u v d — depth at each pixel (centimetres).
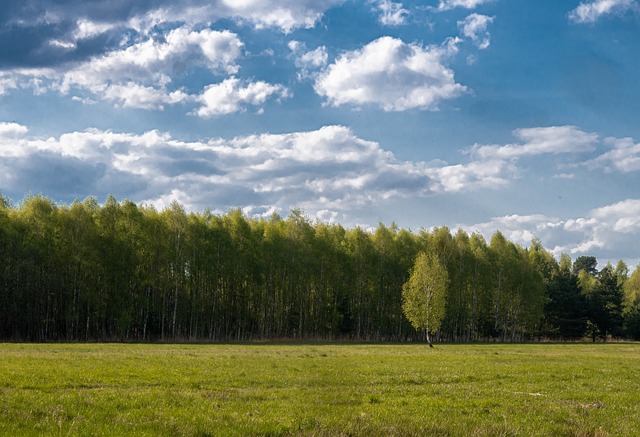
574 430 1983
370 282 12662
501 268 13562
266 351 6281
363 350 7000
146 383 2886
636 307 15638
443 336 13838
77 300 9962
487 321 14012
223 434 1708
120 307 10125
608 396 2855
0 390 2414
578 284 15400
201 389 2758
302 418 1981
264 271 11562
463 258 13362
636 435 1952
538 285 13862
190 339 10625
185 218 10788
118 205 10550
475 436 1838
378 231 12850
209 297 11612
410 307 9900
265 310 11794
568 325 14750
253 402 2355
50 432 1608
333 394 2691
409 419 2048
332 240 12538
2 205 10631
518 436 1875
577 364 4938
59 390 2525
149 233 10381
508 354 6372
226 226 11594
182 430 1722
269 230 11788
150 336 10481
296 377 3362
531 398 2753
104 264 10050
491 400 2600
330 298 12644
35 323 9806
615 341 14962
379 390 2906
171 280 10700
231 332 11506
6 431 1591
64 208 9956
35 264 9512
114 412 1967
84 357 4453
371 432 1817
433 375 3681
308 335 12169
